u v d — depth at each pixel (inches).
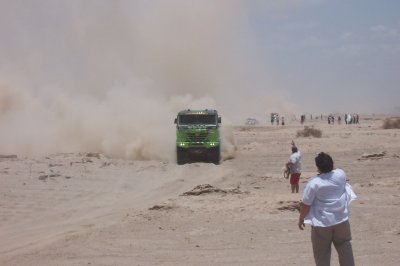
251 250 433.4
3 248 496.1
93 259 420.2
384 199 662.5
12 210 706.2
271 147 1711.4
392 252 406.9
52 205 746.2
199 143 1327.5
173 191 892.6
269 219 548.1
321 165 289.9
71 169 1096.2
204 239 477.1
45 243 497.7
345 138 1967.3
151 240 480.4
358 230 489.7
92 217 661.3
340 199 285.4
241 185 917.8
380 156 1309.1
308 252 420.8
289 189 831.1
